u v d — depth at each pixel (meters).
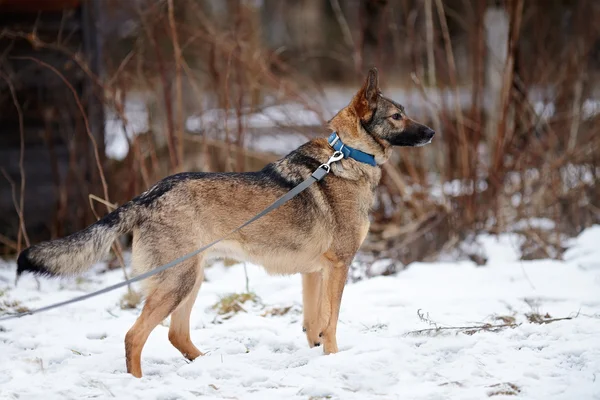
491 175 10.45
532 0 12.14
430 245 10.30
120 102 10.42
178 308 6.14
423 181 10.93
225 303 7.71
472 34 11.47
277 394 5.10
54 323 7.27
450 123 11.06
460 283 8.55
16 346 6.51
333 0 12.28
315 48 24.45
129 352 5.67
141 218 5.88
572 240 10.23
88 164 10.67
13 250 11.09
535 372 5.36
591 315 6.85
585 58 11.98
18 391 5.20
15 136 11.15
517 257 9.72
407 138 6.63
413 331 6.42
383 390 5.15
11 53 10.93
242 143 10.46
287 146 11.73
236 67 10.62
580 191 11.00
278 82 10.70
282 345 6.58
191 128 11.86
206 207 6.00
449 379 5.30
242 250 6.20
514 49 10.80
